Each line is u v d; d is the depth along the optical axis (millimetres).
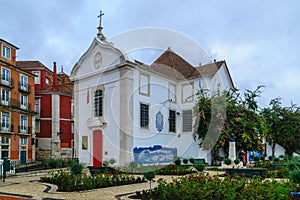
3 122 25781
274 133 27969
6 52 26812
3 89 26062
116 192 8555
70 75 11203
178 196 6645
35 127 31562
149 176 7742
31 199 7762
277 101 28656
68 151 32125
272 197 6227
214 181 7426
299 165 8242
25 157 28125
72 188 9016
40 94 32125
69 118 32812
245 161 19359
